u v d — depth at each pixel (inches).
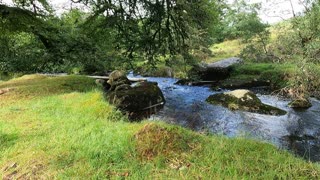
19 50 576.1
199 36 467.2
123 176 117.1
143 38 425.1
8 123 201.3
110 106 275.3
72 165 126.8
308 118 338.0
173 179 110.8
